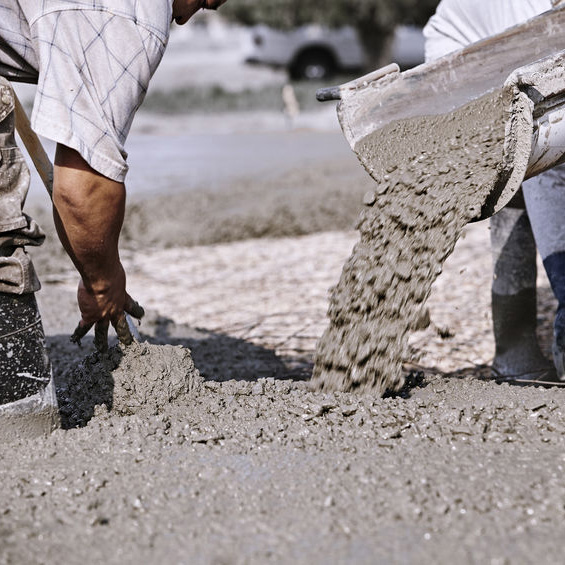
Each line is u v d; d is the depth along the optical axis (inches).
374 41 1218.0
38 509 123.2
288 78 1302.9
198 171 626.8
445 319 284.7
